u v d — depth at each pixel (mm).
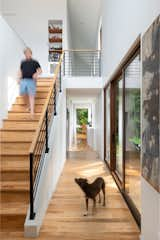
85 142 13852
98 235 2609
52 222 2936
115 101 5383
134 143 3314
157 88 1873
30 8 8023
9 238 2529
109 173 5609
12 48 5047
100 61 7707
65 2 8039
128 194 3721
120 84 4574
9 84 4848
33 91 4617
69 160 7477
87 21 10117
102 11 7207
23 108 5031
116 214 3182
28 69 4582
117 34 4223
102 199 3775
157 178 1880
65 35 8078
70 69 9383
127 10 3273
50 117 4543
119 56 4004
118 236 2588
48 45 8039
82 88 7191
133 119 3395
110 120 5625
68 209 3359
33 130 4195
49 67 8031
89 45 13359
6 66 4633
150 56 2068
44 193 3135
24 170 3371
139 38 2648
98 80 7176
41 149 3766
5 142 3947
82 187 3234
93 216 3111
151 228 2109
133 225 2855
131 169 3514
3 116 4477
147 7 2258
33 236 2570
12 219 2729
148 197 2203
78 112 20297
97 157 8148
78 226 2826
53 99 4668
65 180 4934
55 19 8031
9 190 3041
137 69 3096
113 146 5531
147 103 2168
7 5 7980
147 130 2166
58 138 4824
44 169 3260
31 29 8016
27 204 2979
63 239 2521
